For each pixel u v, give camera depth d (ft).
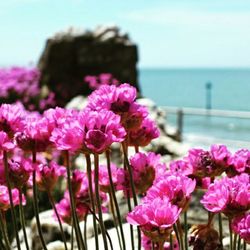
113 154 20.27
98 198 6.29
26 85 47.55
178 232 6.74
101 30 52.11
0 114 6.81
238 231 6.01
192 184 6.11
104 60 51.34
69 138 6.04
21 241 13.15
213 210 6.10
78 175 7.92
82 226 11.71
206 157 6.91
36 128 6.84
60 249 11.08
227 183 6.24
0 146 6.53
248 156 7.13
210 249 6.58
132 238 7.31
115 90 6.81
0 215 7.26
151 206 5.72
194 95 289.53
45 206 19.02
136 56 52.06
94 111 6.32
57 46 50.55
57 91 49.62
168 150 21.20
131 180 6.93
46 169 7.66
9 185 6.77
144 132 7.15
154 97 282.97
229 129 58.59
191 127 61.16
